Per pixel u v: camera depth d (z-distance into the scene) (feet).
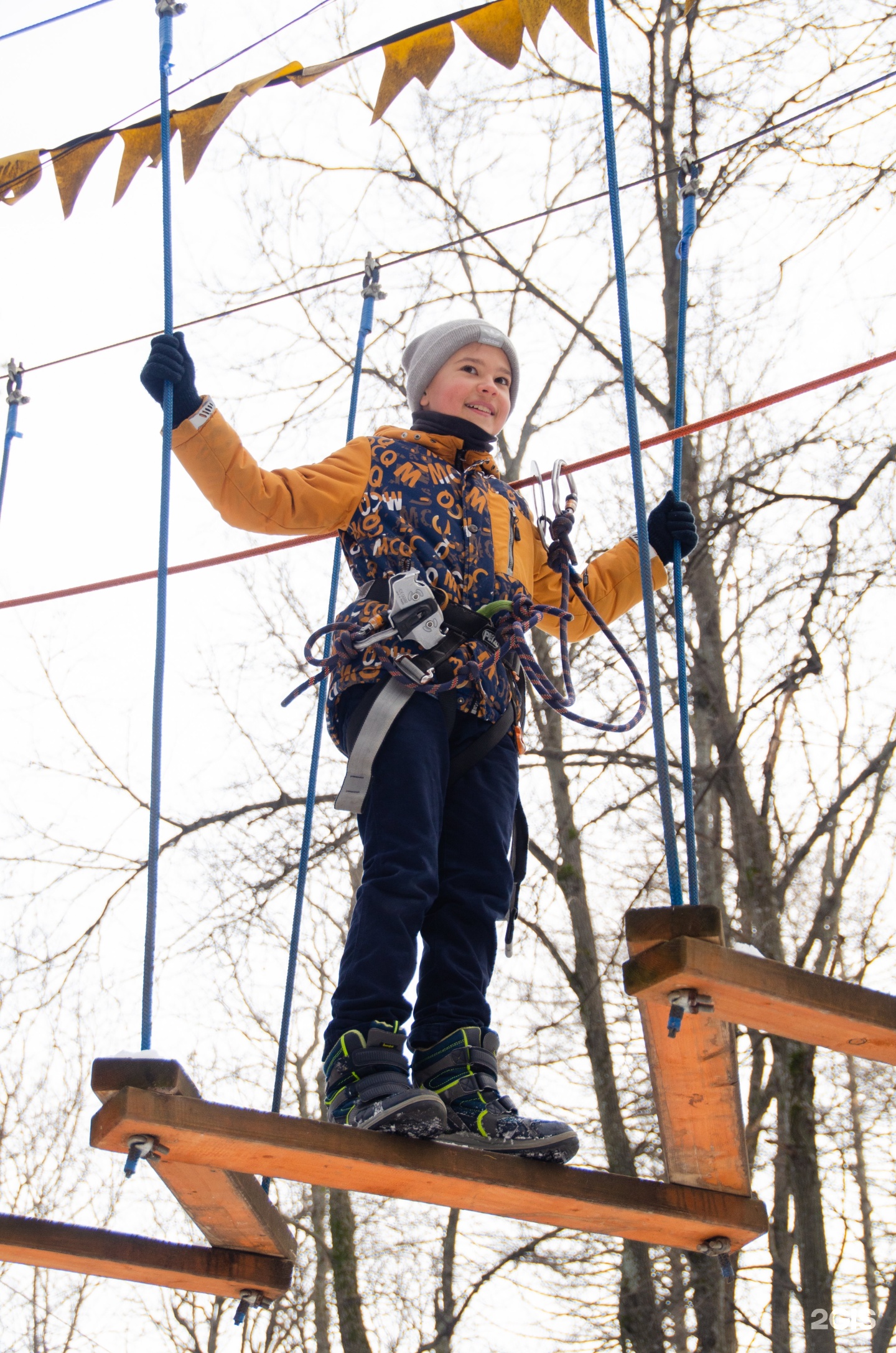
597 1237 28.17
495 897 9.37
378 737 8.95
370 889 8.80
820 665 28.84
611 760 30.01
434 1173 8.06
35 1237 9.85
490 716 9.41
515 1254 28.27
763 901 28.35
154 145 13.12
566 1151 8.52
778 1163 27.09
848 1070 29.43
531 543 10.52
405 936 8.66
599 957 29.96
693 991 7.27
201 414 9.16
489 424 10.62
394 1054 8.39
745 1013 7.50
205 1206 9.09
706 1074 8.09
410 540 9.66
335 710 9.48
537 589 10.96
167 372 9.04
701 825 29.86
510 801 9.62
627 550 11.42
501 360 10.82
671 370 33.30
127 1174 7.53
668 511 11.40
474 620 9.45
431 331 10.82
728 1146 8.75
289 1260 10.25
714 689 29.78
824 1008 7.32
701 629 30.37
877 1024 7.44
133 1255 10.02
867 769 29.63
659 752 7.83
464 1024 8.93
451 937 9.21
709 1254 9.61
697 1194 9.10
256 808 32.09
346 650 9.26
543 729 31.60
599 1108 27.89
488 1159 8.30
